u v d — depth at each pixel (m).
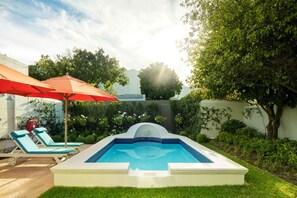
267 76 7.12
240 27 5.94
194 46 10.12
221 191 4.76
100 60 27.36
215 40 7.46
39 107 13.03
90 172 5.07
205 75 10.02
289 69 6.50
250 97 9.11
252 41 5.74
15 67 11.27
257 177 5.80
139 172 5.36
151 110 16.03
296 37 5.39
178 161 8.95
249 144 8.40
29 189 5.04
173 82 23.22
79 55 26.98
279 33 5.47
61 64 24.81
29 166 7.16
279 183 5.34
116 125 15.22
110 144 10.41
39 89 5.49
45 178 5.86
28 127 10.86
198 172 5.14
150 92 23.14
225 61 7.01
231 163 5.68
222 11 6.46
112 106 15.42
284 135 9.41
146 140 13.32
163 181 5.11
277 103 8.70
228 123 12.14
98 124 14.94
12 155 7.27
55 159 7.34
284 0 4.86
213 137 13.20
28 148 7.50
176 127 15.81
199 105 13.84
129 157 9.67
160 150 11.18
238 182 5.24
